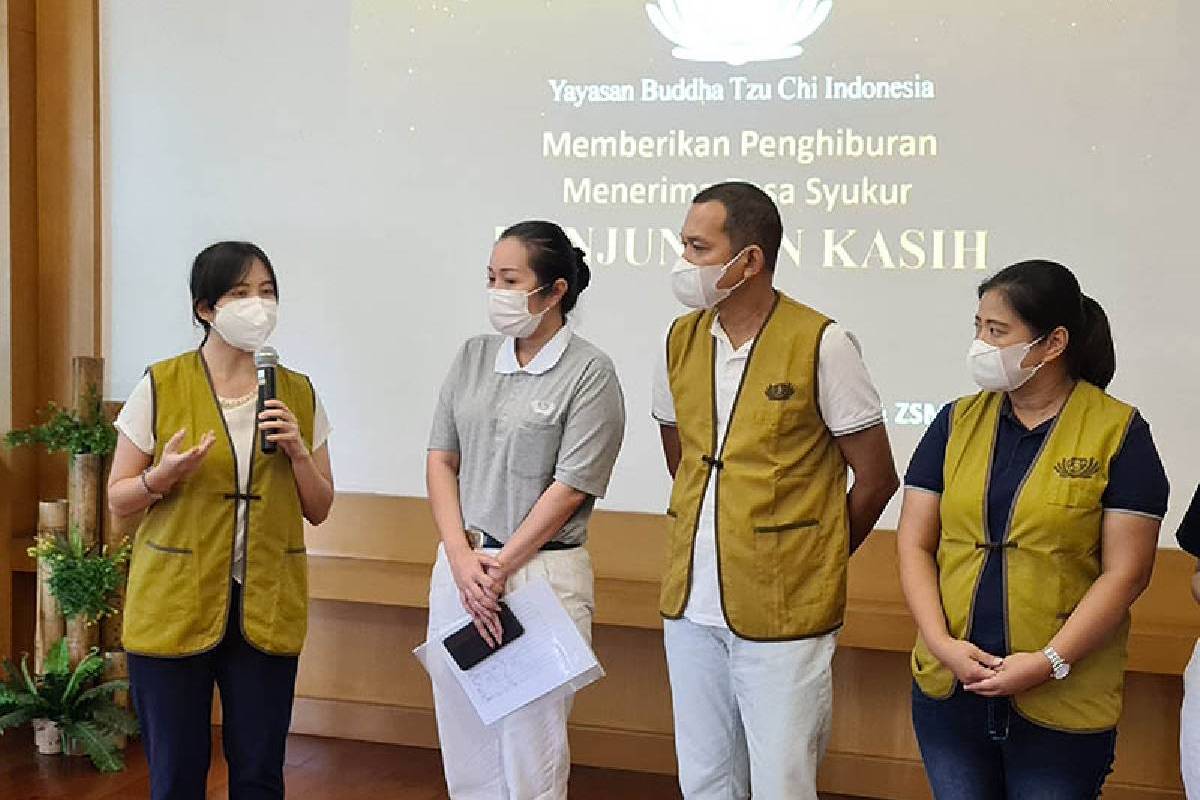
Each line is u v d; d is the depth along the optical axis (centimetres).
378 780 376
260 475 258
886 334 368
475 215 398
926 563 228
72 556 379
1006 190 358
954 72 361
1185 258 346
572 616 265
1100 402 215
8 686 393
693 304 238
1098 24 350
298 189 410
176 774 254
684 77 381
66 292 429
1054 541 210
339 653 415
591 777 388
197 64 416
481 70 396
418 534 404
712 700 246
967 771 217
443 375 402
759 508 234
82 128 424
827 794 377
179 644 250
